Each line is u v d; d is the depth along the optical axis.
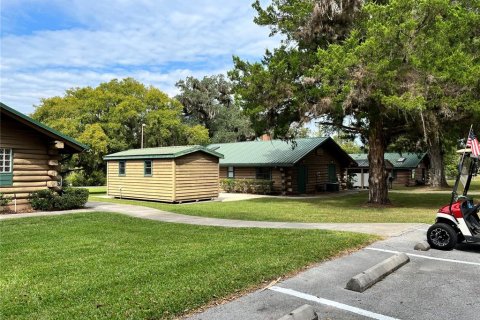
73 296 4.90
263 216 13.80
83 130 29.50
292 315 4.11
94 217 12.98
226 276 5.59
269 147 30.33
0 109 13.25
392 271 6.28
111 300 4.69
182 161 20.28
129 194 22.45
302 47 16.89
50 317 4.19
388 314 4.53
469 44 14.41
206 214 14.40
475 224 8.00
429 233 8.09
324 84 14.07
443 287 5.52
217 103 54.12
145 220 12.52
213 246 7.92
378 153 18.45
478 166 8.36
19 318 4.18
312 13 15.38
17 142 14.56
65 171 27.28
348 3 14.91
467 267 6.61
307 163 28.45
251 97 17.02
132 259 6.91
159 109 35.97
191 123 51.50
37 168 15.19
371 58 13.39
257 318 4.28
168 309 4.41
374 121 16.70
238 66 17.72
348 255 7.30
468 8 15.24
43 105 34.41
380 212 15.15
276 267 6.13
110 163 23.94
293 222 12.05
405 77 13.57
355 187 36.53
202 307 4.59
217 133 50.91
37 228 10.64
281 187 26.89
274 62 16.27
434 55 13.54
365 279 5.47
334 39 15.70
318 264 6.61
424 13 13.62
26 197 14.77
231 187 28.84
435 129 15.09
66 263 6.66
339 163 32.22
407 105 12.65
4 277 5.82
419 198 22.53
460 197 8.23
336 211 15.63
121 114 31.44
